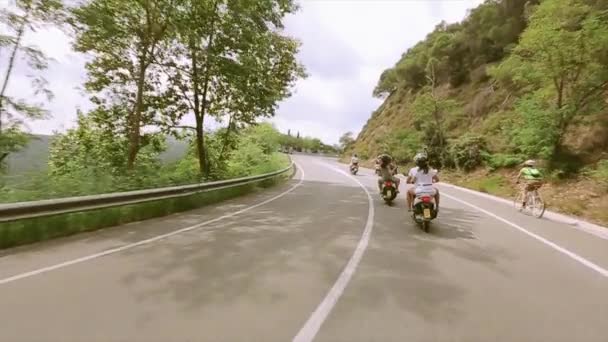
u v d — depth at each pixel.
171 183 12.55
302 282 4.88
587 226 9.82
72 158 16.72
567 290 4.92
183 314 3.80
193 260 5.72
